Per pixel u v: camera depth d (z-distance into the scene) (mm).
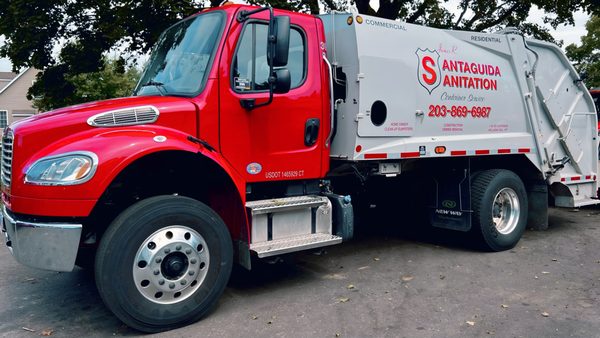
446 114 5969
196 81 4465
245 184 4590
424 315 4289
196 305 4129
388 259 6152
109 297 3748
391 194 6844
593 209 9656
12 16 11062
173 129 4195
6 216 4020
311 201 4895
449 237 7348
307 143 5004
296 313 4379
